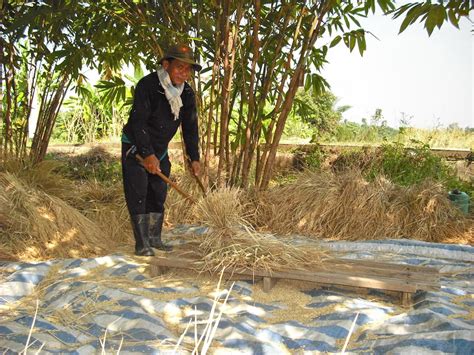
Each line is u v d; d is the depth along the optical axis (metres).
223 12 4.84
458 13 3.56
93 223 4.43
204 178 5.29
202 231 4.75
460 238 4.64
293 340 2.38
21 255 3.84
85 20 5.05
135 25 4.84
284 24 4.88
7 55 5.59
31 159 5.46
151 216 4.06
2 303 2.92
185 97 3.88
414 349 2.14
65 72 5.69
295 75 4.90
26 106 5.80
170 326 2.57
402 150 7.22
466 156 7.71
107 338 2.39
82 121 11.95
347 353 2.26
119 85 5.85
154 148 3.86
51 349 2.29
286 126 11.66
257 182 5.34
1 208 4.00
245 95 5.22
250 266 3.14
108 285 3.14
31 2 5.28
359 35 4.84
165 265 3.29
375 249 4.21
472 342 2.14
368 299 2.97
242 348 2.27
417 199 4.82
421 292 2.98
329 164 7.89
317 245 4.02
